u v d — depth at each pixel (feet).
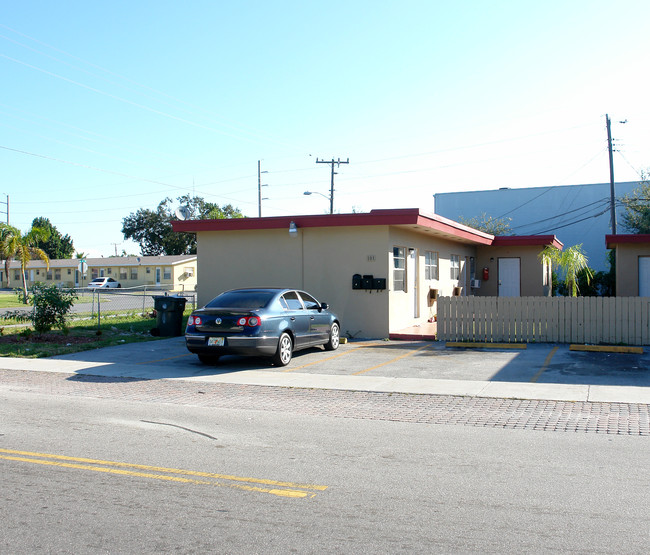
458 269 83.10
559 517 15.71
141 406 30.30
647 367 40.70
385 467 20.07
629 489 17.81
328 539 14.44
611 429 25.11
